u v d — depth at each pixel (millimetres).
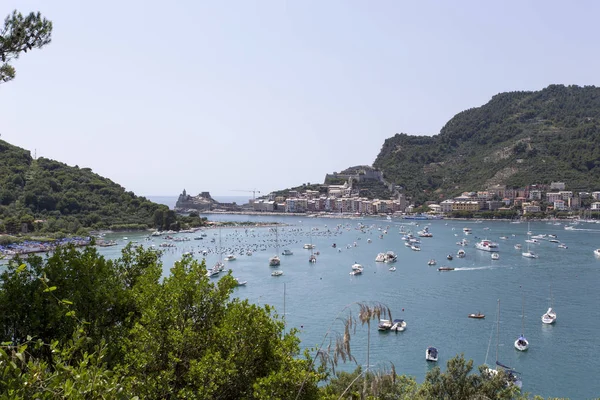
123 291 32469
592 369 74312
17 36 22281
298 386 23859
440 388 39531
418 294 122125
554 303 111750
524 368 74750
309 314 103000
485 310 105938
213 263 178625
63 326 28109
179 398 24016
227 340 25703
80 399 13688
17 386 13273
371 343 84500
